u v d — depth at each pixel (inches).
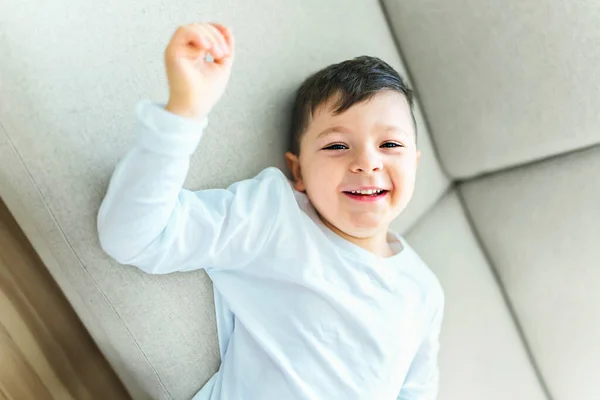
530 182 40.0
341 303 30.2
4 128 23.5
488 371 40.8
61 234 25.4
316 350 29.6
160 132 22.5
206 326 30.3
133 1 26.6
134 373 29.0
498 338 41.3
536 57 36.4
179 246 26.2
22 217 25.6
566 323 40.4
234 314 30.9
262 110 31.1
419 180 39.4
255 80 30.8
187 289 29.3
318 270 30.1
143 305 27.8
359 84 30.2
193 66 23.0
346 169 29.6
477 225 42.0
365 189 29.8
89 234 25.8
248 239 28.4
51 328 34.5
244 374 29.9
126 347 28.1
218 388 30.3
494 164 40.0
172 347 29.1
